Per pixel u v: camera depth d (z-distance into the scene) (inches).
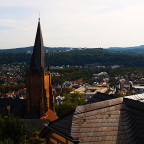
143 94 764.6
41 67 2368.4
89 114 627.5
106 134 597.0
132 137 597.6
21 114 2529.5
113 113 639.8
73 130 600.4
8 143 1353.3
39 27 2409.0
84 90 5935.0
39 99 2377.0
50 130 741.3
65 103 3142.2
